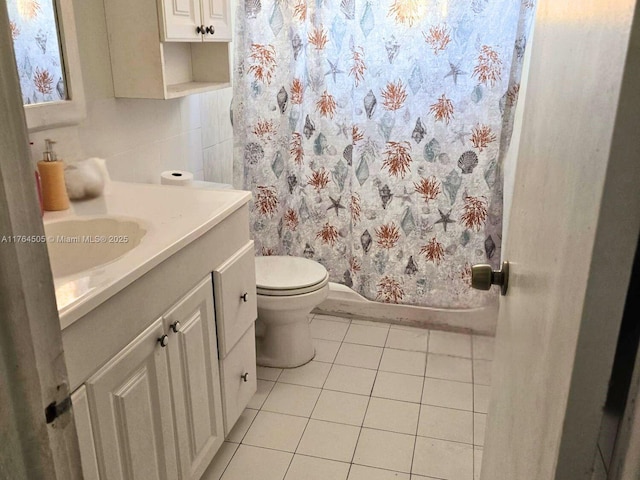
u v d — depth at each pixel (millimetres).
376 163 2492
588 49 609
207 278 1615
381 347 2604
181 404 1519
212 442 1736
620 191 487
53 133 1696
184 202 1729
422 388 2291
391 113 2398
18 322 495
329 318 2869
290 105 2537
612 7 521
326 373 2396
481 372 2404
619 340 520
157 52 1855
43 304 528
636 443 491
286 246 2773
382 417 2109
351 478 1808
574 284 565
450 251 2555
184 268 1473
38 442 531
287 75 2496
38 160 1643
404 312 2779
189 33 1972
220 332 1717
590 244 518
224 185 2340
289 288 2258
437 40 2258
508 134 2338
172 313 1426
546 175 778
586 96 600
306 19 2400
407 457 1903
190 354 1540
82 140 1825
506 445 918
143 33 1844
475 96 2301
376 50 2334
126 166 2061
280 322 2361
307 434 2016
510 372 934
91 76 1826
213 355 1688
